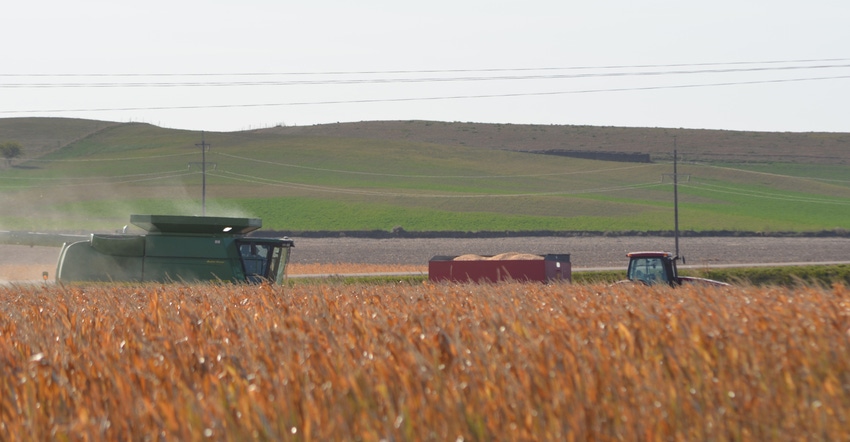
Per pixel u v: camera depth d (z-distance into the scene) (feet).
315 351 107.34
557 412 84.99
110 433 86.17
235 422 86.33
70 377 108.37
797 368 96.12
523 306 150.82
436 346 107.86
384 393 89.35
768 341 104.78
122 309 186.19
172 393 95.30
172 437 83.20
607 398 89.71
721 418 85.92
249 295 213.66
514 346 108.99
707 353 101.14
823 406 85.81
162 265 368.27
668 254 391.04
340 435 82.58
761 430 84.53
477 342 111.55
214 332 137.28
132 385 98.37
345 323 135.95
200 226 372.38
